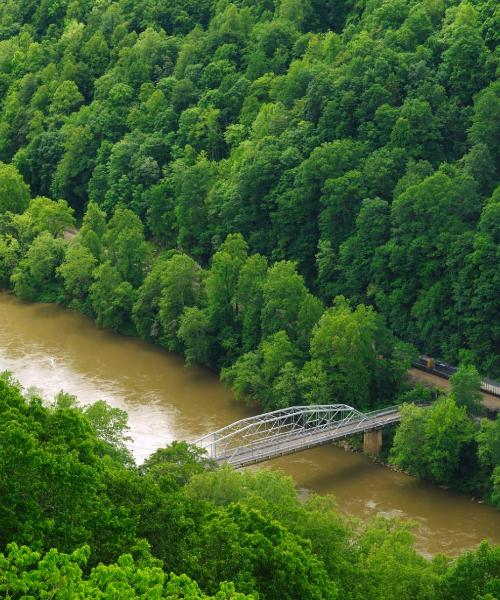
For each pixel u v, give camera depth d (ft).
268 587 328.29
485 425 570.05
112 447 477.36
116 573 270.46
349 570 356.18
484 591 340.59
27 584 256.93
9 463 307.37
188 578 281.33
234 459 569.23
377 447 609.42
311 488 574.97
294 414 598.75
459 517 550.36
